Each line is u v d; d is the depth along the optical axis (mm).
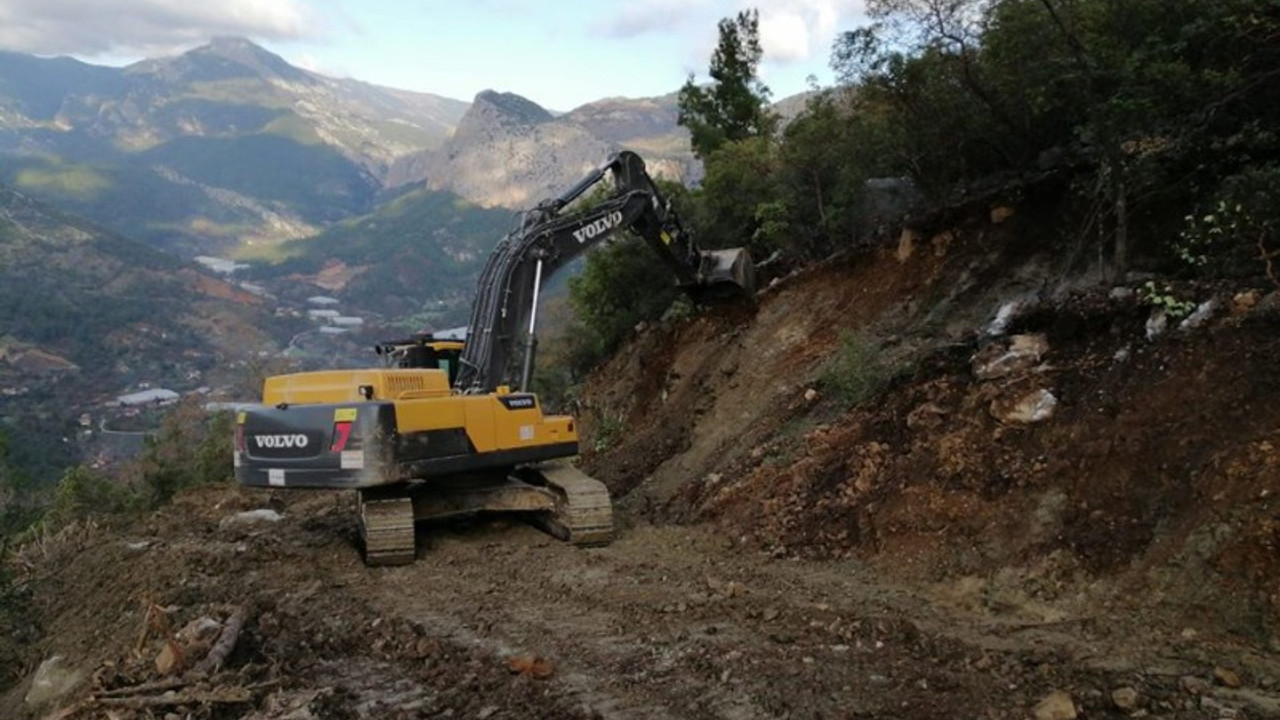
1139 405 7684
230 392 79438
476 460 10914
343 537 11695
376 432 10250
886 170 14961
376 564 10250
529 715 6047
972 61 12570
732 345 15586
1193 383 7461
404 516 10312
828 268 14914
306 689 6691
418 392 10984
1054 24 10242
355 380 10711
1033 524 7668
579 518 10688
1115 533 7105
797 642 6922
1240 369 7234
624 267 19938
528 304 12727
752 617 7582
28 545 16078
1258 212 8055
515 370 12734
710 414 14664
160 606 8477
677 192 20031
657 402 17016
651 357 17922
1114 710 5445
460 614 8328
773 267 17031
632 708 6027
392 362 13812
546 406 23844
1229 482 6602
